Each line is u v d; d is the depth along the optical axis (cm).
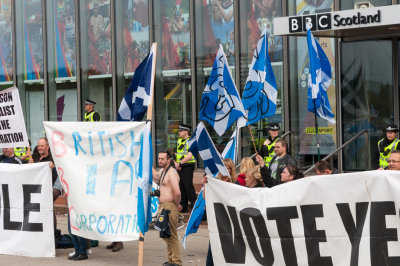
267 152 1261
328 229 761
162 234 976
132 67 1870
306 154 1541
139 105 1019
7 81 2117
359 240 740
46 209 1062
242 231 823
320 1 1530
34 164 1069
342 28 1248
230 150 976
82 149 1017
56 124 1032
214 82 929
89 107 1520
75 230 1028
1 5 2114
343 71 1436
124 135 995
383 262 727
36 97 2066
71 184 1022
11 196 1088
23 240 1079
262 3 1628
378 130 1414
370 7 1240
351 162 1437
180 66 1778
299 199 777
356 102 1429
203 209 927
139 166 962
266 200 803
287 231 787
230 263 834
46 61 2031
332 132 1492
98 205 1004
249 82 1012
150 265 1041
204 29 1734
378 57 1409
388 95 1406
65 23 1992
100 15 1922
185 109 1770
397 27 1248
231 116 925
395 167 789
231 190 829
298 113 1559
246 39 1659
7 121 1102
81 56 1961
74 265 1051
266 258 805
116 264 1051
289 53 1576
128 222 987
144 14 1841
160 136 1814
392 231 722
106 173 1004
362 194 739
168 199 995
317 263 768
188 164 1401
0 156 1454
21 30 2081
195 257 1091
